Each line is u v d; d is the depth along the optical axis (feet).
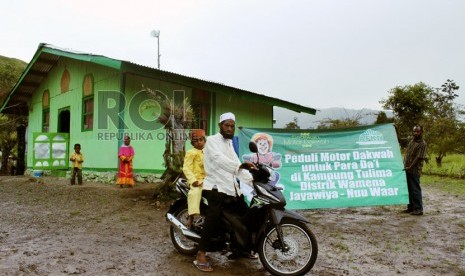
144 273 14.99
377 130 29.25
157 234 21.01
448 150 71.10
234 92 44.86
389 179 28.68
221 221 15.58
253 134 28.30
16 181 43.88
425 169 71.15
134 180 38.93
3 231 21.17
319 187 28.25
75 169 38.86
